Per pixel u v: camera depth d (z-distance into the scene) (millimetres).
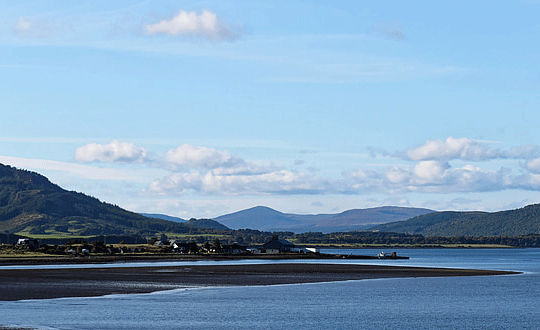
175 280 113688
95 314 67500
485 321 66438
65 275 124375
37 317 64688
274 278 122062
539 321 66688
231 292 92438
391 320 66438
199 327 61156
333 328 61469
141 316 66812
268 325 62688
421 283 114312
